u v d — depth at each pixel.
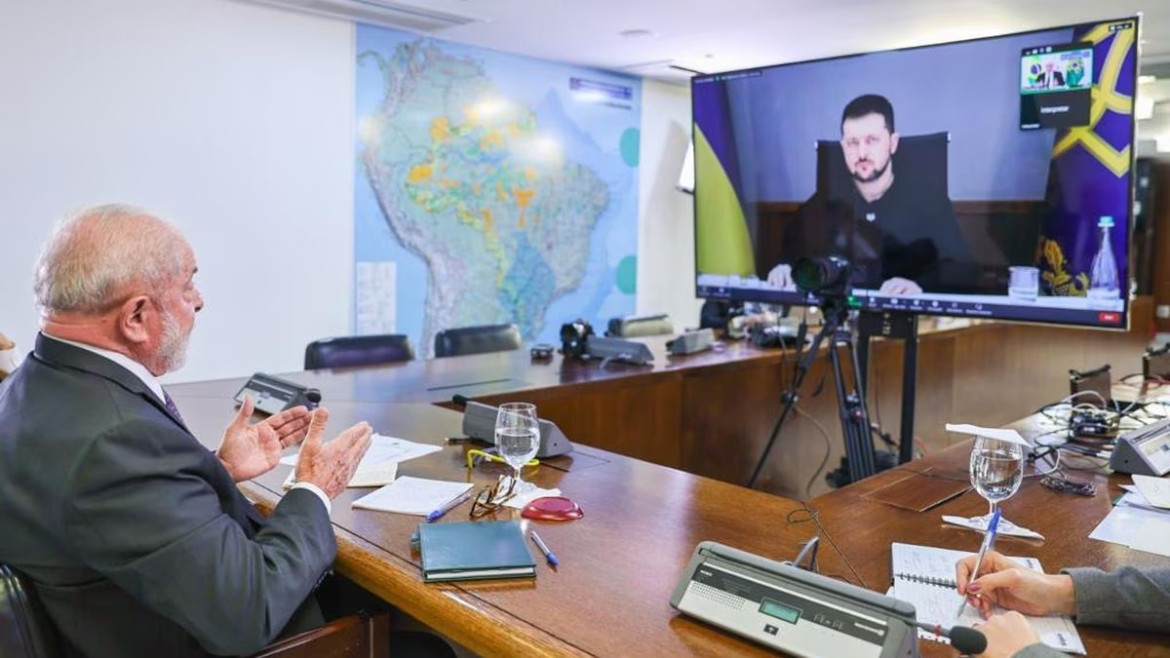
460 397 2.41
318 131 4.92
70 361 1.29
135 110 4.28
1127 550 1.50
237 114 4.61
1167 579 1.19
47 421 1.24
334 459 1.47
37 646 1.21
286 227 4.86
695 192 3.37
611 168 6.58
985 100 2.56
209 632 1.21
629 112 6.66
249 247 4.73
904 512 1.68
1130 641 1.16
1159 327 6.48
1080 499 1.79
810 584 1.10
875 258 2.88
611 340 3.63
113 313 1.30
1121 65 2.33
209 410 2.44
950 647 1.12
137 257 1.30
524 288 6.09
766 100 3.04
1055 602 1.20
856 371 2.96
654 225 7.04
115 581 1.21
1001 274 2.64
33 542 1.25
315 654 1.35
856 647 1.01
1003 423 5.53
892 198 2.81
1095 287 2.48
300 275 4.95
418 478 1.79
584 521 1.56
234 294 4.71
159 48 4.32
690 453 3.60
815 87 2.91
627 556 1.40
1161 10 4.52
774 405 3.99
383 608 1.58
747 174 3.18
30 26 3.94
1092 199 2.44
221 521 1.26
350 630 1.39
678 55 5.78
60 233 1.32
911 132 2.73
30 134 3.99
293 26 4.75
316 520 1.38
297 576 1.30
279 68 4.73
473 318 5.81
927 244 2.77
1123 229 2.40
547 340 6.30
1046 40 2.44
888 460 3.43
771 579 1.14
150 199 4.37
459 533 1.44
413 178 5.37
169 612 1.20
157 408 1.33
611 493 1.74
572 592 1.26
